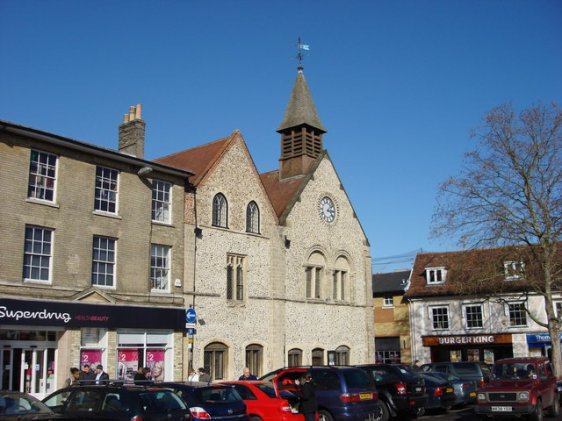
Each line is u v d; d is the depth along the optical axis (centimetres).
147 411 1241
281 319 3073
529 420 1953
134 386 1312
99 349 2298
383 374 2070
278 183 3631
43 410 1240
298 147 3669
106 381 1394
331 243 3528
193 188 2747
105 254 2386
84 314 2219
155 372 2469
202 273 2723
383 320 4862
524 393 1886
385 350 4819
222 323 2773
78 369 2091
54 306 2131
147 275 2497
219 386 1481
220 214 2883
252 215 3064
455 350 4438
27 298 2059
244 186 3019
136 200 2509
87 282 2288
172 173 2641
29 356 2127
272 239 3122
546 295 3247
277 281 3089
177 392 1388
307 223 3381
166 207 2648
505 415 1936
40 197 2202
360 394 1770
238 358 2828
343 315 3522
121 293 2386
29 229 2153
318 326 3328
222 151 2920
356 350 3559
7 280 2044
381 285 4988
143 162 2512
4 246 2052
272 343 3009
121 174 2477
